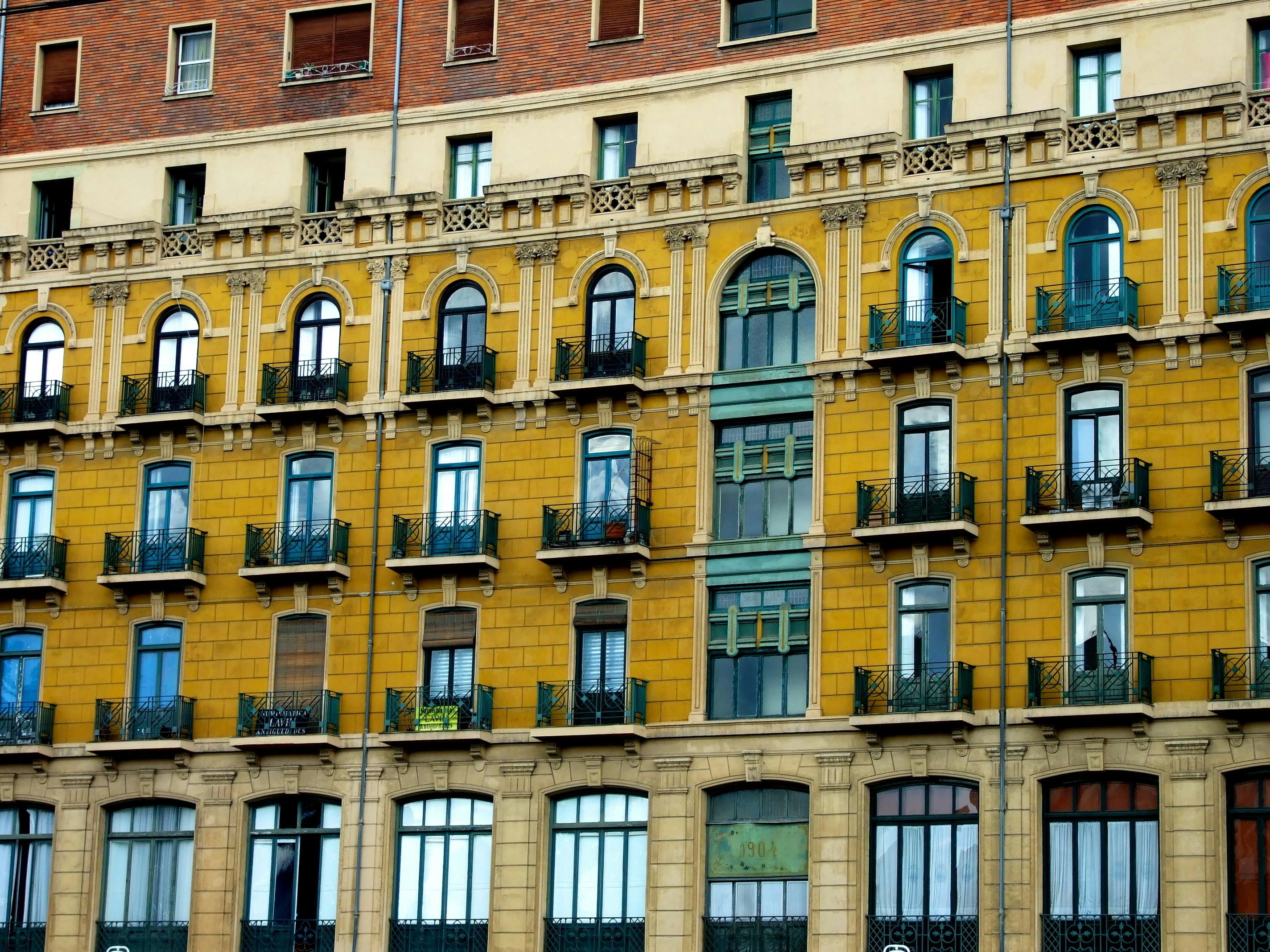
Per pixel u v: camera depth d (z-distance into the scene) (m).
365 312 74.62
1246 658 63.00
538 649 70.44
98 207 78.81
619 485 70.88
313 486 74.12
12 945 73.50
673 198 71.88
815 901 65.81
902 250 69.06
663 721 68.69
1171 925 62.28
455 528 71.81
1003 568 65.88
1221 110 66.00
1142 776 63.62
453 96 75.56
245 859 72.06
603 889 68.56
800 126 71.12
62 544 75.81
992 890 64.19
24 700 75.38
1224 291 64.94
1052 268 67.12
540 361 72.25
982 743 65.19
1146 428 65.25
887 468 67.81
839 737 66.69
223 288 76.38
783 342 70.25
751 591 68.94
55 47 81.00
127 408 76.12
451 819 70.56
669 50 73.31
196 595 74.19
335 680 72.25
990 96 69.19
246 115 77.81
